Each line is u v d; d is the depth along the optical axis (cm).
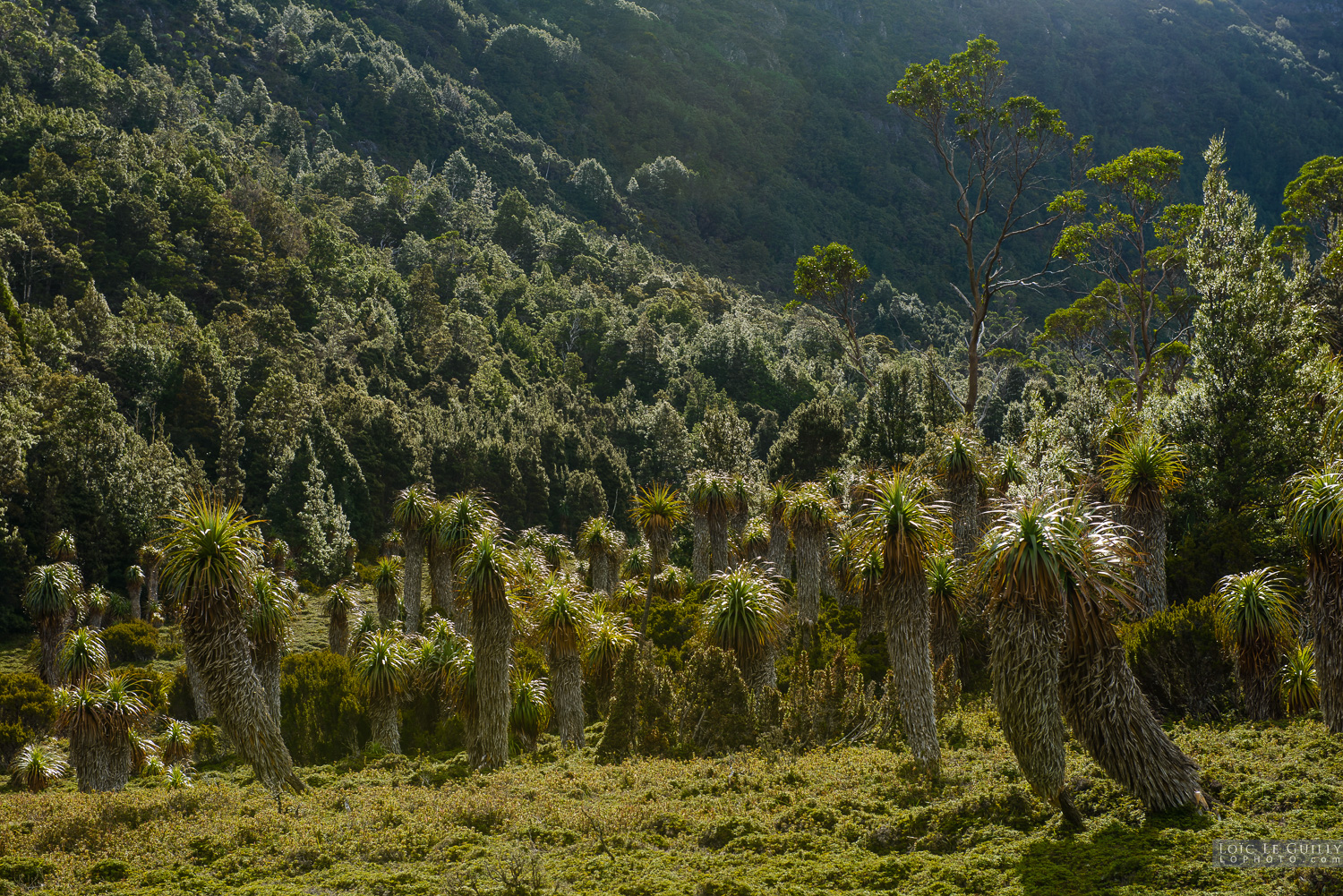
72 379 5997
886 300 19475
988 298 4438
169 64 16875
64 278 8275
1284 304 2872
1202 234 3416
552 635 2328
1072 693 1185
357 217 14425
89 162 9456
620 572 4262
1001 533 1197
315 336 9225
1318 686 1445
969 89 4278
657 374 11356
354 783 2041
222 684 1583
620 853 1245
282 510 6038
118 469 5628
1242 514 2561
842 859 1144
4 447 4966
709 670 2147
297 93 19138
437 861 1243
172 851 1329
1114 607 1199
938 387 4775
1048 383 6744
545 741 2519
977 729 1870
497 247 15175
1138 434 2423
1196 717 1733
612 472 8356
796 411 5597
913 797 1400
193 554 1564
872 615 2866
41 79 12444
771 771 1694
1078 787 1234
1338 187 4138
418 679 2741
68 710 2217
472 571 2127
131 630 4319
